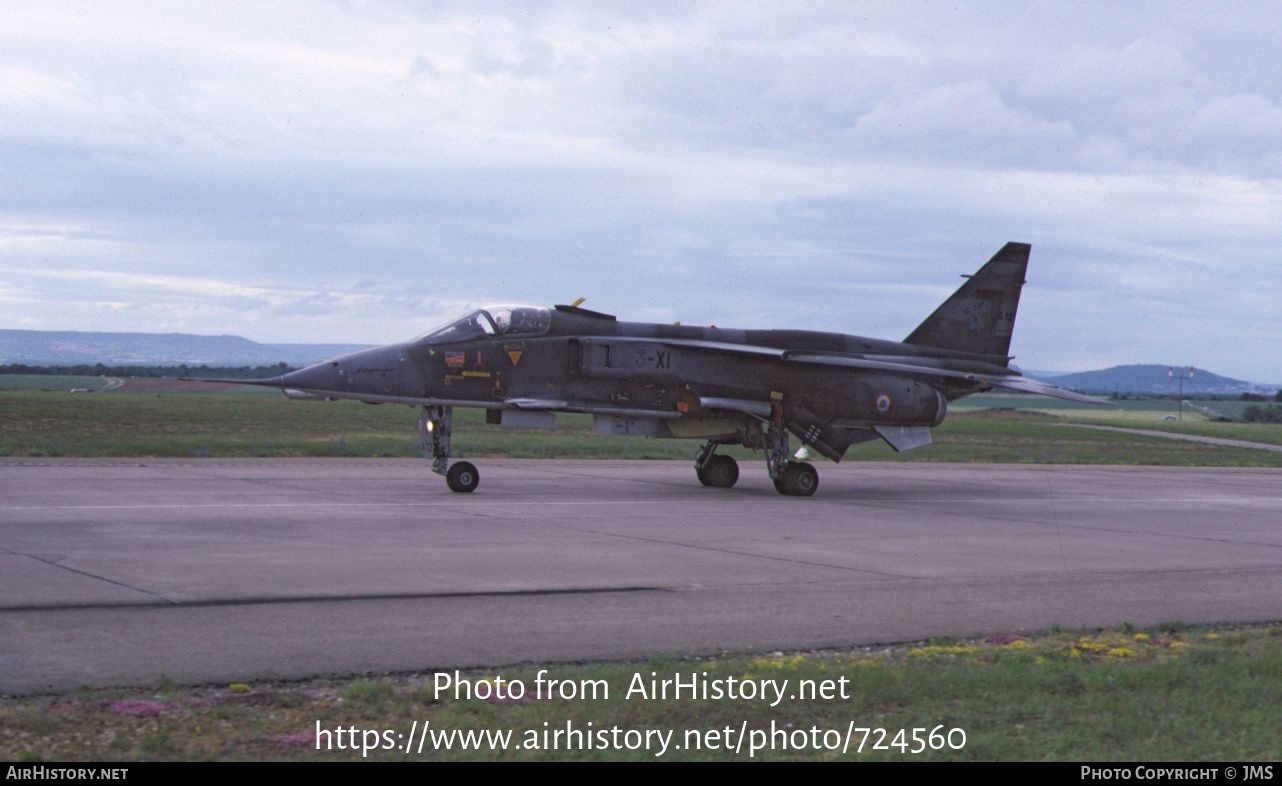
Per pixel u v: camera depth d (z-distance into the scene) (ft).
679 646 32.63
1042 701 27.14
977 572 47.80
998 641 34.83
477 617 35.53
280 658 29.68
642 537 54.80
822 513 68.85
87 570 40.91
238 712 25.02
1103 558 53.11
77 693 25.93
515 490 76.13
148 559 43.62
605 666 29.58
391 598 37.96
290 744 22.99
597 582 42.22
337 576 41.52
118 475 77.10
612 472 93.61
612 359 78.18
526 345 76.69
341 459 98.73
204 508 60.03
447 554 47.52
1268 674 30.32
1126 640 35.01
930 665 30.63
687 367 80.48
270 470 85.10
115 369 650.84
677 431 82.74
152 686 26.76
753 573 45.52
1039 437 209.46
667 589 41.32
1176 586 45.60
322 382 71.46
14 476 74.33
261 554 45.78
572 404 77.92
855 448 149.07
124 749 22.36
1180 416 460.55
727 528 59.62
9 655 28.99
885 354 90.07
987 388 92.48
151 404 200.13
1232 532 64.64
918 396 86.99
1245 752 23.54
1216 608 41.09
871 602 40.11
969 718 25.64
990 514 71.41
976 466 122.52
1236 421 430.61
